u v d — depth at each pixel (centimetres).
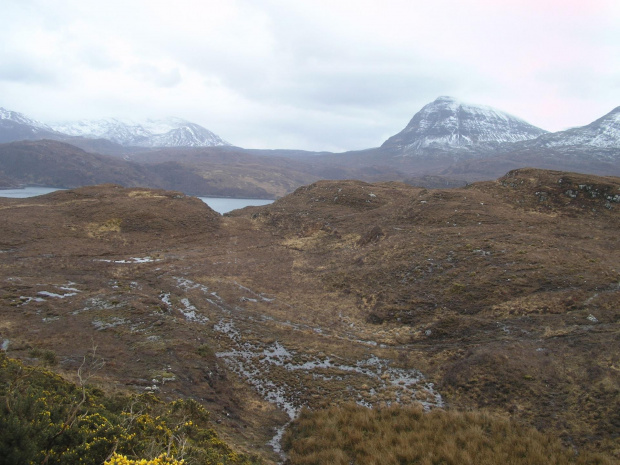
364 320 3100
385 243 4681
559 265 3191
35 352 1883
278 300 3594
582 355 1981
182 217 6938
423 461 1268
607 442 1396
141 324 2653
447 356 2364
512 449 1354
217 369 2156
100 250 5162
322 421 1631
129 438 914
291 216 7438
